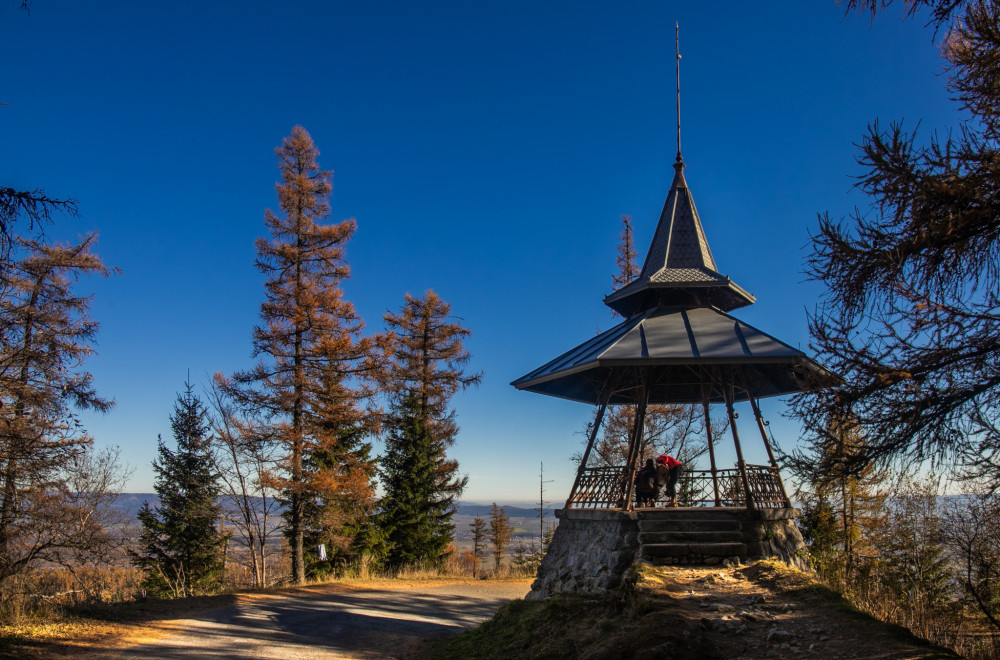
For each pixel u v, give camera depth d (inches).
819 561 526.0
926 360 279.7
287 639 466.3
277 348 1001.5
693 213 619.2
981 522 380.5
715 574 414.6
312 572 1129.4
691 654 274.5
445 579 973.2
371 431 1070.4
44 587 681.6
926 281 290.8
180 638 438.6
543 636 370.3
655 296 587.5
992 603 383.2
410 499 1291.8
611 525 485.4
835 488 306.5
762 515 470.0
